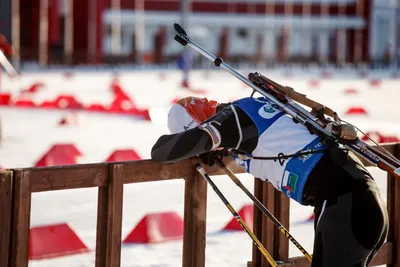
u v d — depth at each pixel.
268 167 13.09
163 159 13.00
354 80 126.25
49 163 35.69
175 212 24.16
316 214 12.55
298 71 164.88
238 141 12.86
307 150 12.72
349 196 12.22
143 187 30.81
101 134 48.31
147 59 183.12
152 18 196.25
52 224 22.39
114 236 13.88
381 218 12.21
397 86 108.81
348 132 12.47
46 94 84.94
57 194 29.05
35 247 20.47
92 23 171.50
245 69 168.12
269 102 13.35
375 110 68.44
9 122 54.81
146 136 47.66
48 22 162.88
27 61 159.62
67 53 165.00
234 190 30.08
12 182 12.43
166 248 21.81
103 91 91.38
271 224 16.19
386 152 13.19
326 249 12.17
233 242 22.62
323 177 12.48
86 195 29.05
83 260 20.30
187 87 95.69
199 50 13.98
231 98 79.44
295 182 12.69
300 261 16.80
